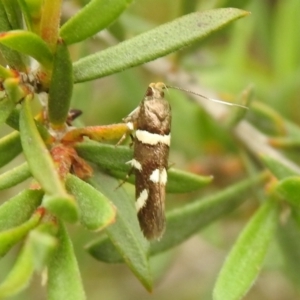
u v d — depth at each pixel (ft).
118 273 0.30
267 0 0.28
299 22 0.25
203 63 0.23
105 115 0.26
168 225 0.15
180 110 0.23
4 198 0.25
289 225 0.18
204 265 0.30
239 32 0.26
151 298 0.30
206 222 0.16
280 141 0.19
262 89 0.26
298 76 0.24
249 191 0.16
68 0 0.20
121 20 0.20
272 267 0.22
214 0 0.19
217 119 0.20
